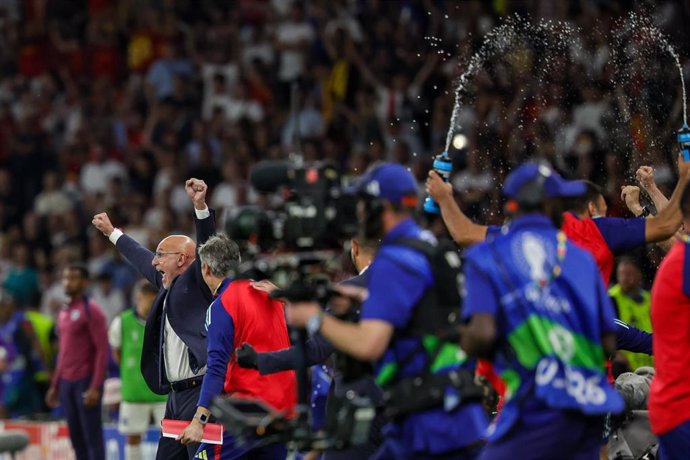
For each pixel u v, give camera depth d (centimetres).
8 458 4575
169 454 3139
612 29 5006
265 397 2884
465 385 2088
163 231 6625
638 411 2828
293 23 7144
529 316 2022
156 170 7244
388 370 2088
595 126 5012
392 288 2038
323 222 2077
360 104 6431
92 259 6806
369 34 6788
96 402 4653
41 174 7675
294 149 2228
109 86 7881
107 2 8262
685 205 2252
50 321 5856
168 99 7419
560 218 2131
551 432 2020
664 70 4256
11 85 8181
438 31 6328
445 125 5719
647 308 3775
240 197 6538
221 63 7494
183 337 3064
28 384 5769
